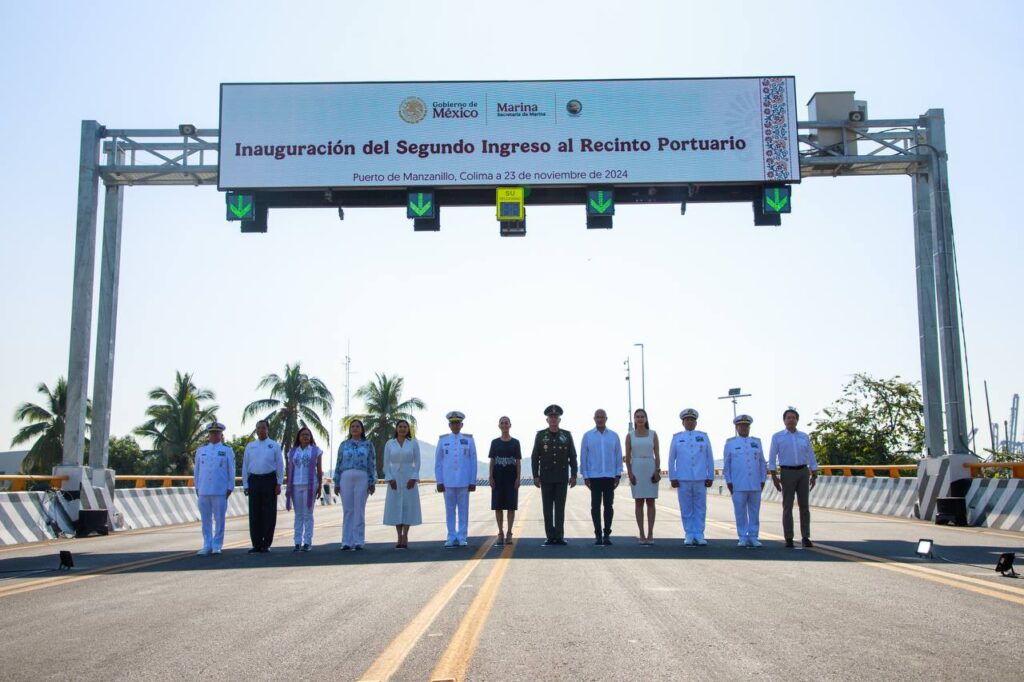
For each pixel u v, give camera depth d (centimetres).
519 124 1889
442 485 1403
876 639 618
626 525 1877
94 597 862
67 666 565
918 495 1944
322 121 1889
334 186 1869
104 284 1928
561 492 1395
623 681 508
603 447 1388
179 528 2053
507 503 1408
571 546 1359
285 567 1116
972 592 833
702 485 1370
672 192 1934
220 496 1359
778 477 1337
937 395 1922
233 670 548
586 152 1883
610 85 1903
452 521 1399
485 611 743
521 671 534
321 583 946
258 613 755
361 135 1884
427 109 1891
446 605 779
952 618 698
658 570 1023
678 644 605
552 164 1880
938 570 1000
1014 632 642
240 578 1001
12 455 7312
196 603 816
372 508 3075
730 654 574
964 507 1761
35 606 808
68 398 1848
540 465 1402
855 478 2427
